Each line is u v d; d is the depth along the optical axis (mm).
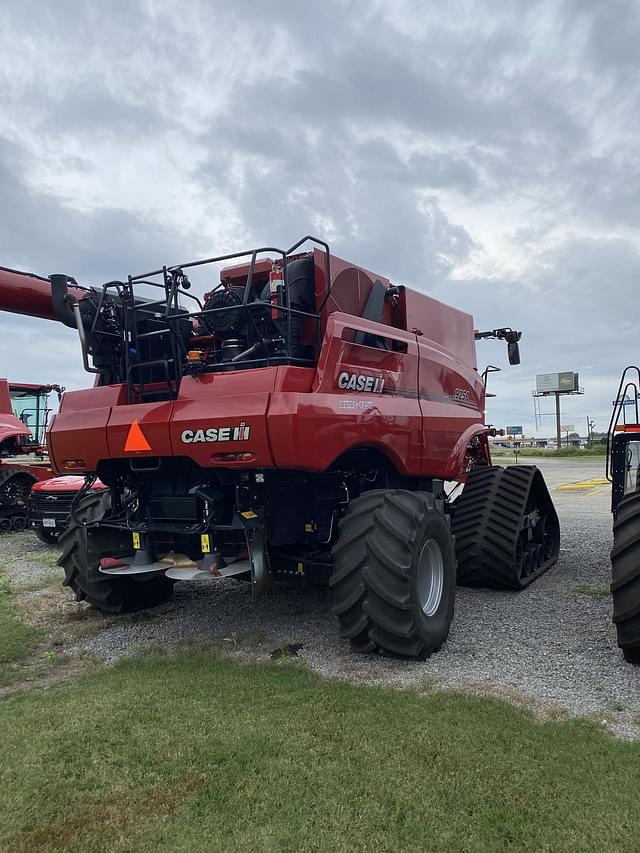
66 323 4773
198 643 4438
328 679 3646
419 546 3922
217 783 2508
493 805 2340
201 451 3906
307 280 4508
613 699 3289
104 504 5113
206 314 4105
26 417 13383
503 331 7680
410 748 2734
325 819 2273
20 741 2863
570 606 5180
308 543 4555
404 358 4863
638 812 2283
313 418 3723
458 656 4020
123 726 2996
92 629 4867
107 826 2254
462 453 5477
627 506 4004
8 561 8211
